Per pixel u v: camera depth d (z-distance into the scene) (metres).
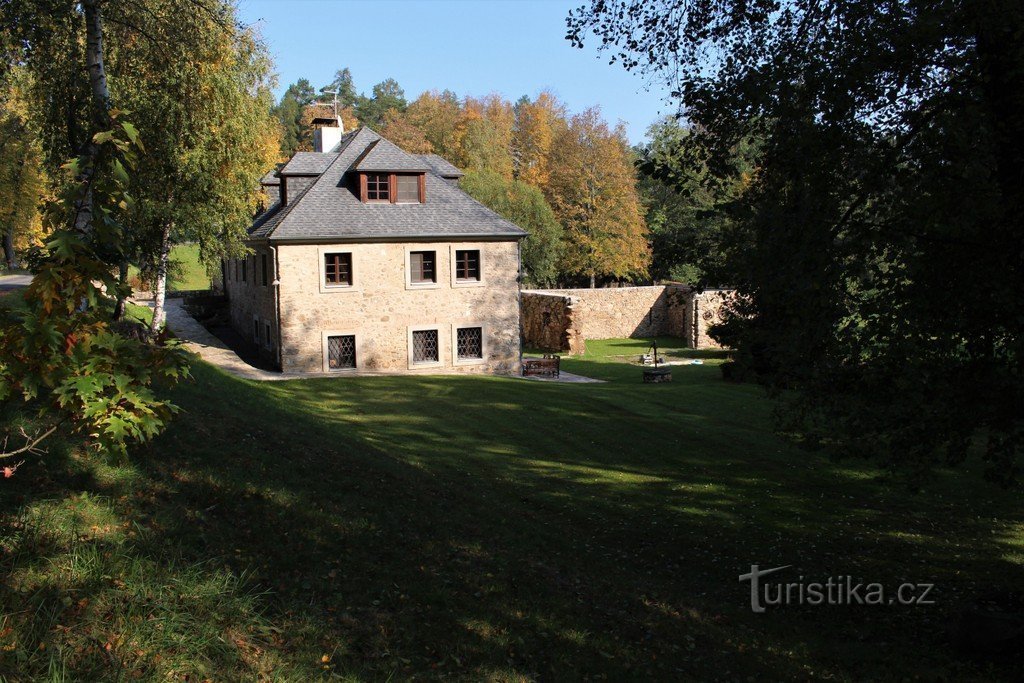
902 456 8.73
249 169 29.36
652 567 11.29
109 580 5.95
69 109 15.30
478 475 15.10
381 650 6.54
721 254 9.72
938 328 8.26
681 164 10.09
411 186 32.12
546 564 10.10
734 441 18.77
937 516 13.73
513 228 32.84
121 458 4.77
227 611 6.18
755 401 24.08
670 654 8.16
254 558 7.50
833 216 8.78
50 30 14.85
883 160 8.65
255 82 29.09
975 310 8.03
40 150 18.28
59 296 4.46
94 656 5.04
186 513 7.97
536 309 46.56
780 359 8.79
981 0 7.61
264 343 32.88
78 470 7.92
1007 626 8.74
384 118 105.56
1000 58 7.96
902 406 8.41
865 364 8.70
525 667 7.05
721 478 15.85
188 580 6.39
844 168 8.88
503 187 55.78
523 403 23.30
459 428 19.66
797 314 8.78
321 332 30.45
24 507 6.71
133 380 4.77
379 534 9.34
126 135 4.95
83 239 4.71
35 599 5.41
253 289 35.47
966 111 8.03
